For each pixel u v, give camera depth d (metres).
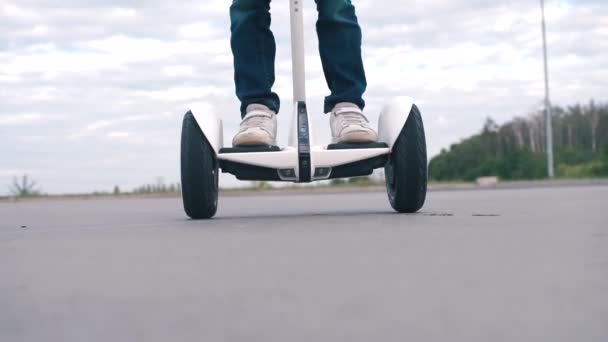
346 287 1.02
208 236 1.81
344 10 2.76
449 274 1.12
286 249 1.47
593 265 1.19
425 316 0.83
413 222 2.11
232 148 2.59
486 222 2.09
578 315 0.82
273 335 0.75
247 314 0.86
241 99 2.77
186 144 2.56
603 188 7.93
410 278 1.09
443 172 32.53
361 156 2.57
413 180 2.58
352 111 2.69
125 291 1.03
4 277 1.19
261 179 2.63
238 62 2.77
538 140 30.78
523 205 3.39
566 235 1.66
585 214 2.46
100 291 1.04
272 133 2.67
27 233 2.16
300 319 0.82
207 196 2.59
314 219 2.37
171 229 2.09
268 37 2.79
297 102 2.70
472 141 31.89
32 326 0.82
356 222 2.15
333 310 0.87
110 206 5.40
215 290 1.02
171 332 0.77
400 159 2.57
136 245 1.65
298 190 11.42
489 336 0.73
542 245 1.47
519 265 1.20
